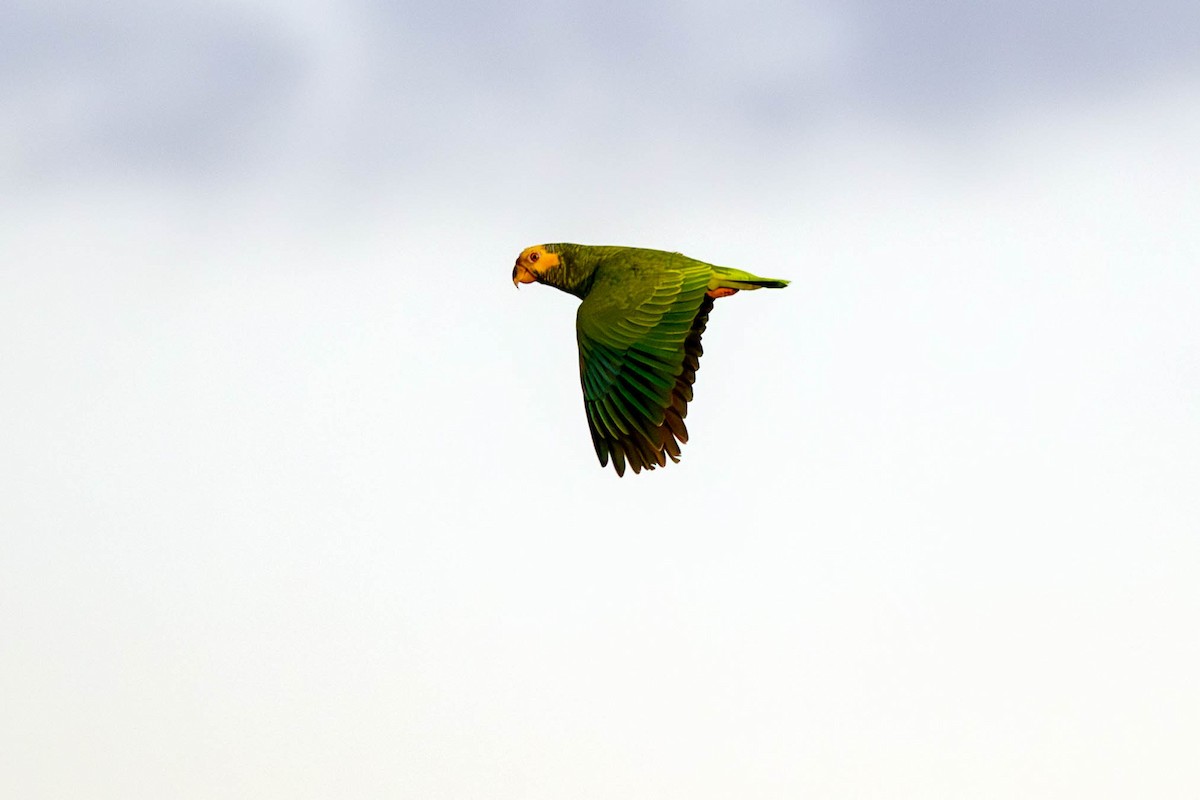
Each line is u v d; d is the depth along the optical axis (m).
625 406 14.07
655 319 14.30
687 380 14.27
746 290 14.62
